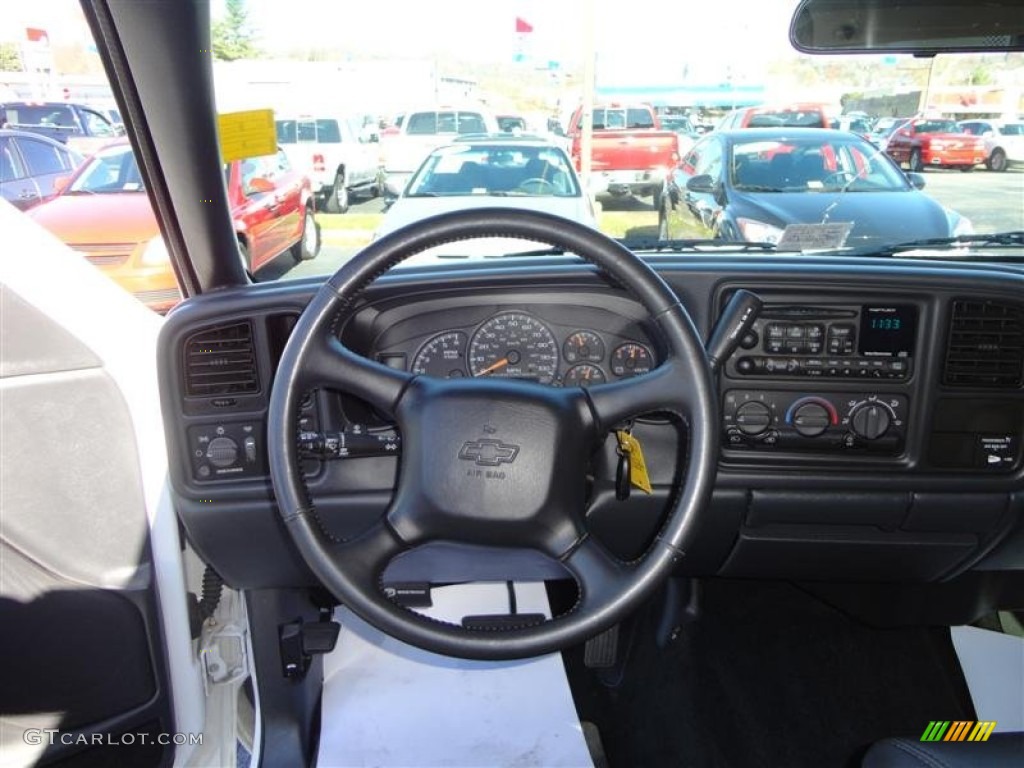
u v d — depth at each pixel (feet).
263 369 5.10
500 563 5.77
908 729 6.75
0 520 4.53
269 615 6.15
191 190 5.08
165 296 5.77
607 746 6.52
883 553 6.04
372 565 3.94
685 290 5.38
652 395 3.93
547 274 5.17
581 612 3.85
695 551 6.25
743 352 5.42
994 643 7.43
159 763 5.58
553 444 3.91
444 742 6.11
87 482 4.75
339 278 3.92
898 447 5.55
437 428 3.95
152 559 5.15
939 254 6.20
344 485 5.46
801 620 7.95
